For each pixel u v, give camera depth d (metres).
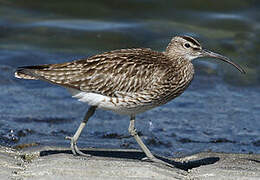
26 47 21.69
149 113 16.80
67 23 23.55
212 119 16.50
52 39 22.39
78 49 21.88
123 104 11.94
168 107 17.34
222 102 18.02
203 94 18.64
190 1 25.05
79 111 16.83
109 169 10.62
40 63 20.58
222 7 25.05
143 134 15.08
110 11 24.53
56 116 16.23
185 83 12.63
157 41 22.66
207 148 14.30
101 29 23.17
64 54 21.44
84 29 23.08
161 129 15.52
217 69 20.83
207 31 23.59
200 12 24.88
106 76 11.79
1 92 17.86
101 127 15.53
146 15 24.42
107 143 14.13
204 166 11.73
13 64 20.30
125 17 24.22
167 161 12.46
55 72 11.73
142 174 10.57
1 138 14.09
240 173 11.03
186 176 10.96
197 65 21.00
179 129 15.61
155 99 12.16
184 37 12.66
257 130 15.79
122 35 22.84
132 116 12.40
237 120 16.53
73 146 12.09
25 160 11.63
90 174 10.39
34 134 14.63
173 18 24.38
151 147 14.14
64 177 10.20
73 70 11.76
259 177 10.77
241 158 12.72
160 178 10.47
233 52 22.31
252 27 23.97
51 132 14.91
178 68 12.53
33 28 22.94
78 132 12.10
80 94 11.93
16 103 17.06
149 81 11.98
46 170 10.52
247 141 14.96
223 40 22.92
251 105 17.88
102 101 11.91
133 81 11.88
